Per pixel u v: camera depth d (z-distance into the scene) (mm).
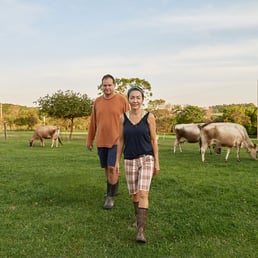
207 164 12898
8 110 75812
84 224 5500
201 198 7117
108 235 5043
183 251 4547
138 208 4859
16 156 15500
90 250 4520
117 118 6410
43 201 6832
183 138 18875
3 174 9695
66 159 14203
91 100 37281
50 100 35969
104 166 6629
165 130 55938
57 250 4500
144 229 4984
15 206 6496
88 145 6910
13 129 66750
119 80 50250
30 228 5273
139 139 4965
